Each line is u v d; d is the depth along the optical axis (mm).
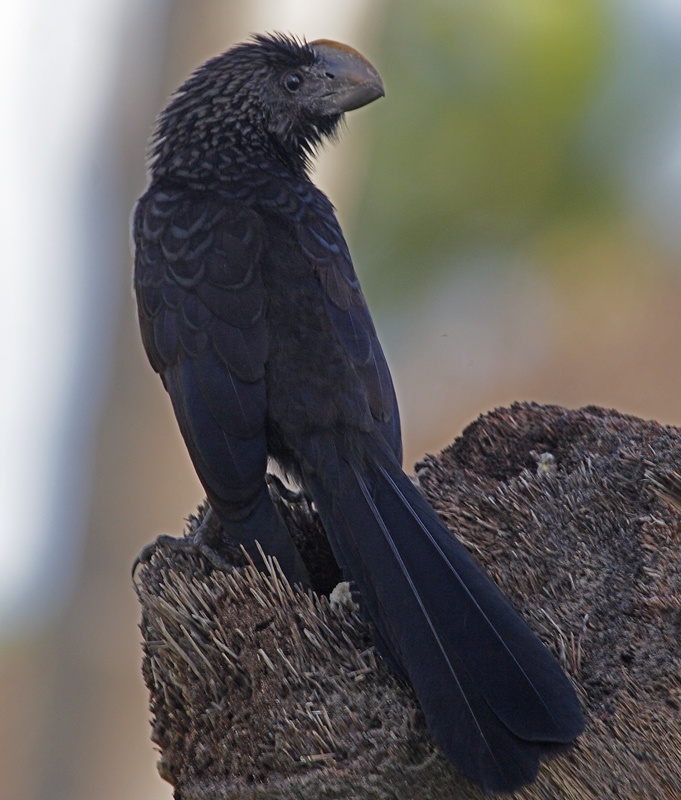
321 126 8164
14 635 18281
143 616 5535
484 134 19625
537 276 21594
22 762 15867
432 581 4988
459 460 6727
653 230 21531
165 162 7840
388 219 20312
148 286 6852
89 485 14070
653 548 5188
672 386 21141
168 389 6711
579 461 6176
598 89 19531
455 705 4414
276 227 6953
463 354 21906
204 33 13609
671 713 4410
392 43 19172
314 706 4641
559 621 4992
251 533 5984
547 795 4234
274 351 6387
